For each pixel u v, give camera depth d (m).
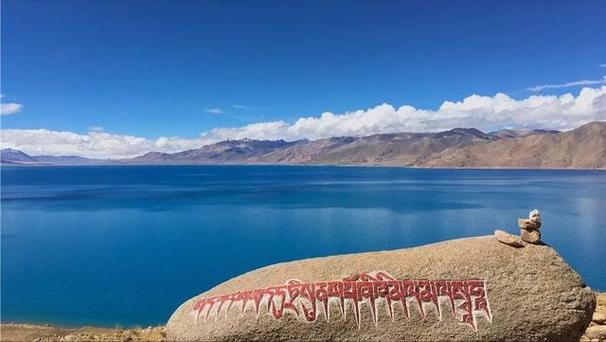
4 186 141.00
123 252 35.25
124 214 61.44
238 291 9.72
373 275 9.34
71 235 43.56
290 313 9.09
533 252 9.42
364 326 8.93
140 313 20.36
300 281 9.48
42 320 19.25
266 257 33.50
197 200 83.88
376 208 68.31
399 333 8.86
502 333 8.82
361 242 40.06
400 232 45.69
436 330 8.85
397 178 173.38
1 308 21.03
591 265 30.86
